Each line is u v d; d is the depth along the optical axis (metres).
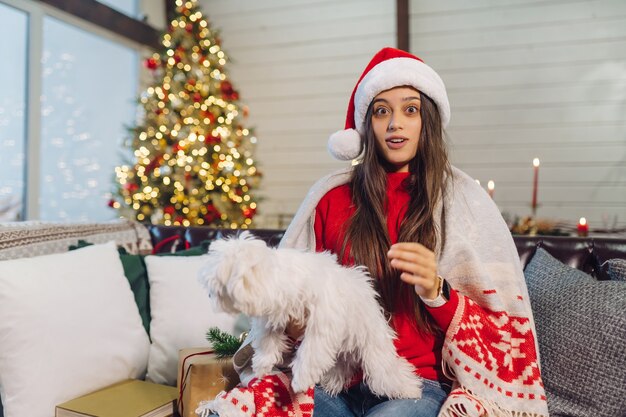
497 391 0.97
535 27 3.72
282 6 4.34
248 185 3.86
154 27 4.33
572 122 3.68
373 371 0.92
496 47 3.81
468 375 0.96
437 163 1.16
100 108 3.82
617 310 1.11
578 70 3.65
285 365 0.97
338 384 1.01
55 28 3.37
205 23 3.76
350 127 1.34
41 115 3.22
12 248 1.51
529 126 3.77
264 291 0.77
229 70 4.51
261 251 0.80
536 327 1.21
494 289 1.04
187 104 3.66
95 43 3.74
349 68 4.18
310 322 0.84
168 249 1.93
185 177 3.59
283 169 4.42
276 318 0.83
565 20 3.66
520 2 3.74
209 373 1.18
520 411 0.96
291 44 4.34
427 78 1.15
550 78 3.71
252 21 4.43
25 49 3.11
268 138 4.45
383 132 1.16
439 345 1.07
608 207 3.62
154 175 3.55
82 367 1.31
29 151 3.12
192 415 1.17
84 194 3.66
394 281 1.08
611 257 1.40
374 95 1.17
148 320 1.60
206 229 1.93
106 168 3.90
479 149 3.88
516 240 1.51
